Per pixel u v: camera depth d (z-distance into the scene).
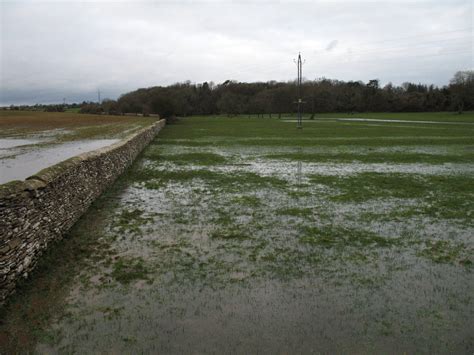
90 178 10.83
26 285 6.11
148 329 5.08
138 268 6.91
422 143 27.67
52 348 4.70
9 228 5.65
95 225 9.22
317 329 5.08
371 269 6.86
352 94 100.12
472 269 6.86
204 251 7.70
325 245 7.98
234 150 24.62
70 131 42.00
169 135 36.72
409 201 11.45
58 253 7.48
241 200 11.66
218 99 102.56
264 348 4.71
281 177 15.30
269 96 93.31
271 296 5.93
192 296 5.93
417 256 7.43
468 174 15.77
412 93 100.00
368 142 28.64
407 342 4.83
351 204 11.12
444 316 5.38
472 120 60.06
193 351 4.66
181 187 13.53
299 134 36.69
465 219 9.70
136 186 13.64
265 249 7.79
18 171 16.77
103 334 4.97
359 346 4.75
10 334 4.93
